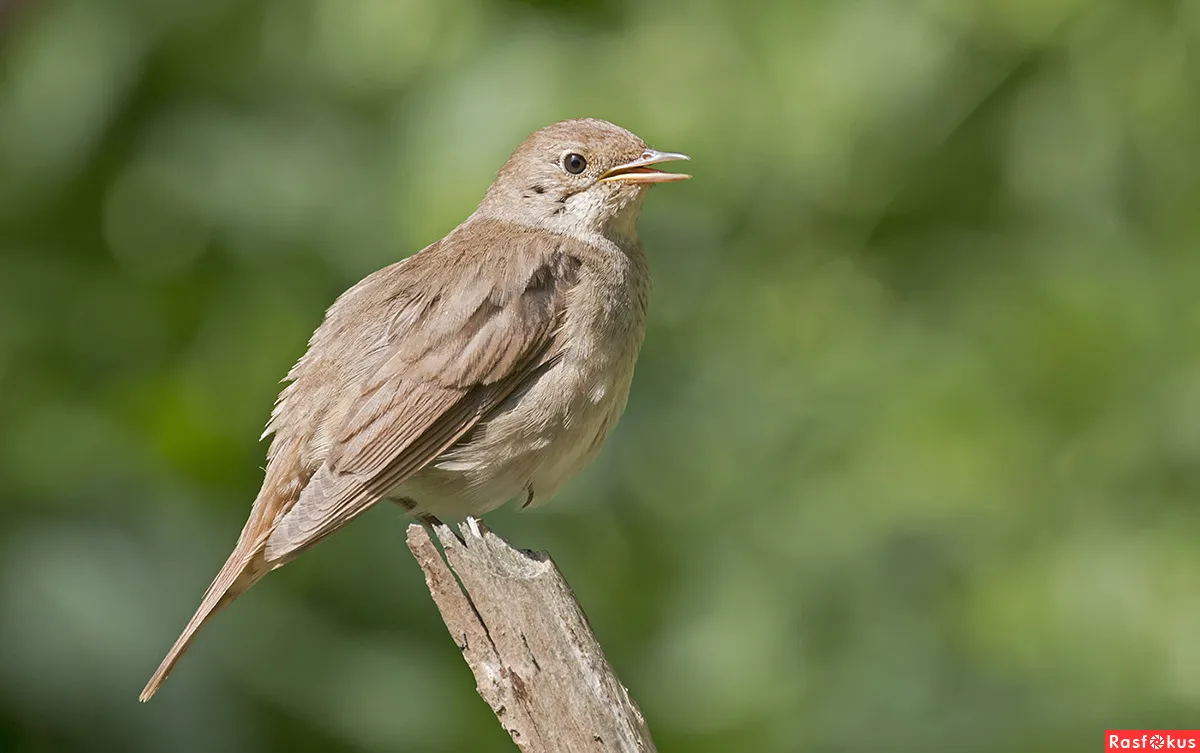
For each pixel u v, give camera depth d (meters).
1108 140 14.72
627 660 12.73
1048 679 12.78
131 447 11.13
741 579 13.72
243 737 9.20
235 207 12.40
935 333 15.05
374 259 12.41
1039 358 14.52
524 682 6.68
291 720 9.56
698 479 14.05
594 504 12.55
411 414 8.27
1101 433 14.30
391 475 8.23
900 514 14.03
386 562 10.64
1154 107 14.56
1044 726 12.35
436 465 8.44
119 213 12.53
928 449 14.21
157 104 12.56
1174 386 14.19
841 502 14.15
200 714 9.08
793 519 14.09
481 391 8.38
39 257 12.46
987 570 13.80
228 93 12.74
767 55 13.40
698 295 14.74
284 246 12.44
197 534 9.92
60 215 12.47
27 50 12.16
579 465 8.72
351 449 8.23
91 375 12.16
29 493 9.70
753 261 15.14
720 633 13.45
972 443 14.20
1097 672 12.95
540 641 6.69
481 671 6.72
